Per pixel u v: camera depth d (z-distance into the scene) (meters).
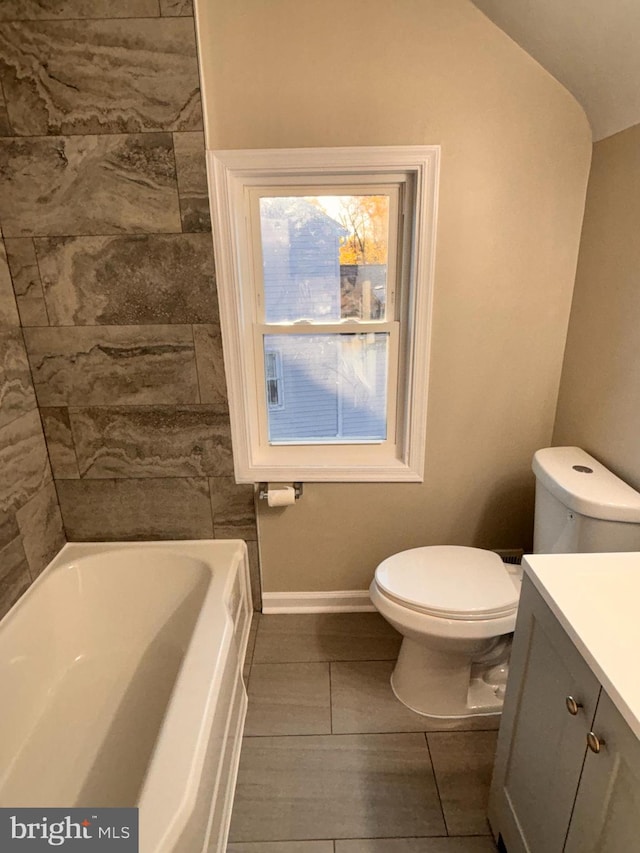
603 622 0.86
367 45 1.46
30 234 1.58
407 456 1.91
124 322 1.69
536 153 1.57
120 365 1.74
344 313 1.83
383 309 1.82
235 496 1.92
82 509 1.92
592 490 1.37
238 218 1.64
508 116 1.53
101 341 1.71
